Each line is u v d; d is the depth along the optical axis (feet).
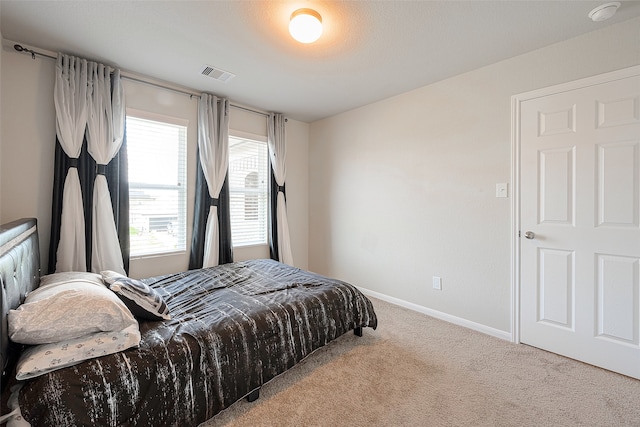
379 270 10.89
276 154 12.16
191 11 5.64
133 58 7.52
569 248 6.61
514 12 5.64
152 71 8.28
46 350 3.61
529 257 7.22
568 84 6.55
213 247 9.95
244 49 7.06
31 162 7.05
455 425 4.67
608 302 6.14
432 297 9.24
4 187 6.72
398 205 10.18
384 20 5.90
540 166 7.00
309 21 5.51
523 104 7.24
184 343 4.50
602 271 6.21
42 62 7.15
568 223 6.62
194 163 9.86
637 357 5.80
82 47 6.99
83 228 7.39
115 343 4.00
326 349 7.11
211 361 4.63
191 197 9.83
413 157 9.67
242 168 11.49
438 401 5.24
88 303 3.99
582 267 6.45
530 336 7.23
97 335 3.99
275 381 5.84
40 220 7.18
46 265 7.25
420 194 9.50
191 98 9.71
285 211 12.44
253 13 5.70
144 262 8.87
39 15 5.75
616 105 5.99
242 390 4.93
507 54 7.27
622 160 5.93
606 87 6.09
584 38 6.35
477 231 8.16
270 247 12.28
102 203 7.64
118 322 4.06
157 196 9.20
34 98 7.06
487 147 7.90
